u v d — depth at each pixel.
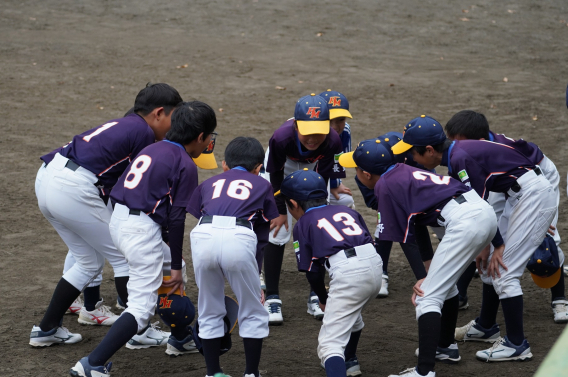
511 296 11.02
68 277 11.38
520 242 11.14
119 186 10.33
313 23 58.81
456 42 53.97
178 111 10.52
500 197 12.98
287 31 56.38
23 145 27.14
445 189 10.27
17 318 12.80
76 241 11.28
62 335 11.70
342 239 10.03
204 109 10.57
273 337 12.44
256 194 10.11
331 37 54.88
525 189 11.13
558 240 12.91
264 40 53.62
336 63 47.03
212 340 9.97
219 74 43.06
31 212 20.02
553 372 3.12
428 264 10.85
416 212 10.23
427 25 58.69
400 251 17.78
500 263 11.09
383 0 66.50
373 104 36.38
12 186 22.31
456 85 41.03
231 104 36.00
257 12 61.78
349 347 10.64
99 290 13.69
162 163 10.15
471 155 11.02
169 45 50.91
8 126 29.98
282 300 14.48
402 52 50.91
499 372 10.75
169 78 41.53
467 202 10.23
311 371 10.88
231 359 11.51
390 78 43.00
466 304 13.77
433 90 39.75
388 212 10.36
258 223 10.40
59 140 28.00
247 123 32.06
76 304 13.43
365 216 20.17
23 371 10.60
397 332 12.63
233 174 10.45
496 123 32.03
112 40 51.53
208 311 10.05
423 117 11.33
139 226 10.08
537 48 52.16
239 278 9.72
